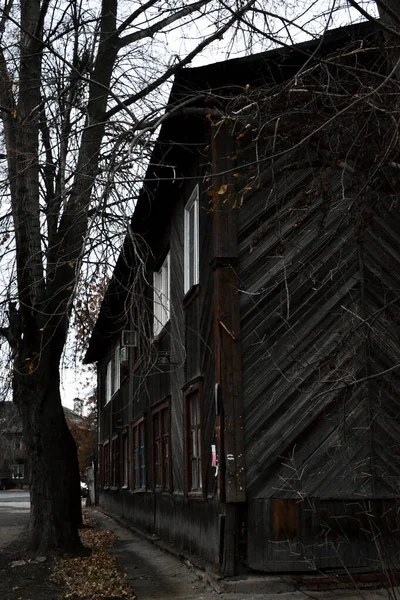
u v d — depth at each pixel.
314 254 10.13
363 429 9.72
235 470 9.50
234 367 9.80
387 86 6.62
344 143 7.21
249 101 7.49
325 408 9.80
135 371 19.72
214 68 10.31
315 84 7.39
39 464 13.28
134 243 7.88
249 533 9.38
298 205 8.45
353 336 9.83
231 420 9.64
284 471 9.60
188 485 12.23
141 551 14.46
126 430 21.83
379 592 8.88
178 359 13.54
